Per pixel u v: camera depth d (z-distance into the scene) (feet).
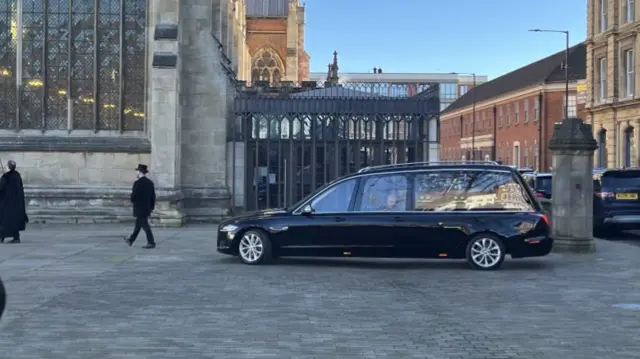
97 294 31.81
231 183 76.33
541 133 205.98
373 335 24.23
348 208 41.27
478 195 41.04
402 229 40.45
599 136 151.64
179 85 70.44
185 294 31.91
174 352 21.91
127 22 70.85
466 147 289.33
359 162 76.28
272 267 41.22
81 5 70.69
